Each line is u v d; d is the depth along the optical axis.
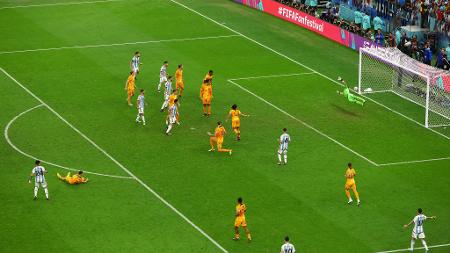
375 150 134.50
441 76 149.75
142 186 123.00
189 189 122.31
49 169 127.12
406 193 121.81
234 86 158.50
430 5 178.12
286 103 151.50
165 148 134.12
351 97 151.50
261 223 114.00
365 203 119.00
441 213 116.81
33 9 199.88
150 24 190.62
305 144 135.75
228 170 127.62
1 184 122.62
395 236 111.38
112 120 143.25
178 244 109.00
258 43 180.62
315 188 122.75
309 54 175.25
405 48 171.00
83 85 157.25
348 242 110.00
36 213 115.62
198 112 147.00
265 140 137.00
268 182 124.31
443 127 142.88
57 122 142.38
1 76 160.88
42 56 171.25
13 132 138.62
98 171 126.88
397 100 152.88
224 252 107.50
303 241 110.06
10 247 108.00
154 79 160.88
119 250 107.56
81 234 111.00
